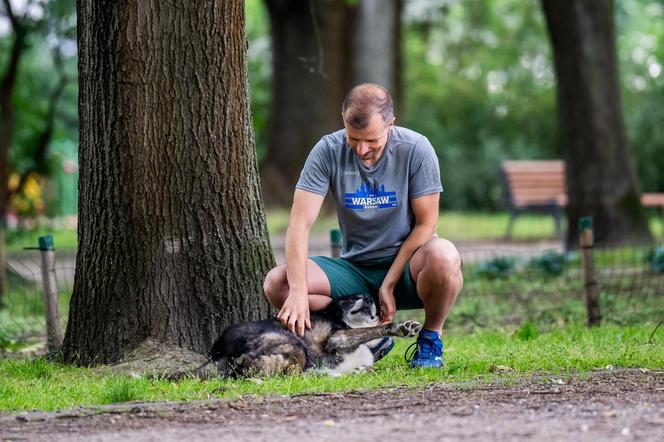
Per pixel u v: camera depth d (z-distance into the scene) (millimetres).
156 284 10930
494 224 40688
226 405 8242
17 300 18984
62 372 10555
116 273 11008
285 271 9852
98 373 10344
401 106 35125
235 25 11039
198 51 10883
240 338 9742
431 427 7230
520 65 60125
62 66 31219
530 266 19531
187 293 10969
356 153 9383
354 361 9891
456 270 9688
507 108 56438
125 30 10789
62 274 19891
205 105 10938
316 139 36750
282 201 37125
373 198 9711
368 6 33875
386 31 33969
